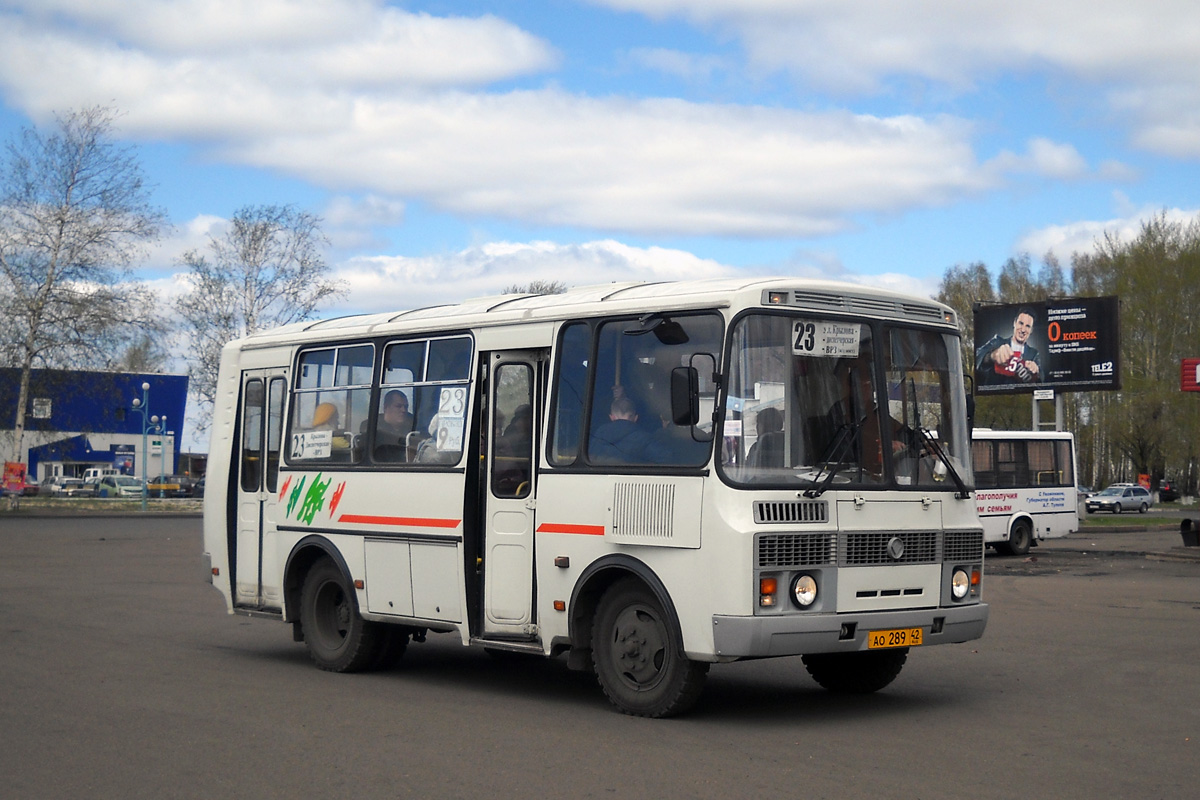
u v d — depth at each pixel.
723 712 9.28
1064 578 22.89
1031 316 47.56
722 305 8.70
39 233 51.38
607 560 9.10
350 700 9.91
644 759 7.58
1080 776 7.09
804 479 8.67
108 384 54.25
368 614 11.27
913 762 7.48
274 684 10.77
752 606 8.26
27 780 7.09
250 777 7.13
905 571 9.04
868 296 9.30
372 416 11.52
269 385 12.93
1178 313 69.25
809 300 8.98
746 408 8.59
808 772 7.21
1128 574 23.94
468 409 10.45
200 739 8.24
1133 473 86.19
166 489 71.12
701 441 8.56
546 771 7.25
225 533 13.17
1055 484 30.83
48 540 33.47
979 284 79.94
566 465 9.56
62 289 51.50
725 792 6.73
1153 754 7.71
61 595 18.66
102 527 41.22
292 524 12.26
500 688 10.65
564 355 9.78
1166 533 42.25
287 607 12.27
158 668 11.60
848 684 10.16
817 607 8.53
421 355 11.10
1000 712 9.25
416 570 10.78
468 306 11.20
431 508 10.66
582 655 9.45
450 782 6.99
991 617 15.91
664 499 8.74
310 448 12.24
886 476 9.09
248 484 12.97
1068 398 74.81
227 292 62.75
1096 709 9.38
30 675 11.03
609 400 9.35
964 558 9.47
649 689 8.91
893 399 9.30
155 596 18.62
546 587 9.61
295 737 8.31
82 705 9.53
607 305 9.49
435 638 14.62
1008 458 30.08
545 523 9.64
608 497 9.13
